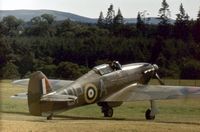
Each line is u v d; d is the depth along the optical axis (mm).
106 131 22922
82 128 23484
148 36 142875
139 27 147500
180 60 113062
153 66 38594
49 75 103750
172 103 47406
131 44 121812
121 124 24891
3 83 72062
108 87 33531
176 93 31516
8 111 36125
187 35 138875
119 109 41688
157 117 35406
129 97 33188
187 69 104875
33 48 116688
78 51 119500
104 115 34344
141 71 37031
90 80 32344
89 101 32250
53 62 116125
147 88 33469
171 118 34531
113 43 122438
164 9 146250
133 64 37156
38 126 24031
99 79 32906
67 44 120000
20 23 150625
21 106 40469
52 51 118562
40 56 116125
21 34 146750
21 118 30266
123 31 147500
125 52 120125
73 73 100500
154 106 33156
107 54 120250
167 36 141875
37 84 28656
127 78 35188
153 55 120062
